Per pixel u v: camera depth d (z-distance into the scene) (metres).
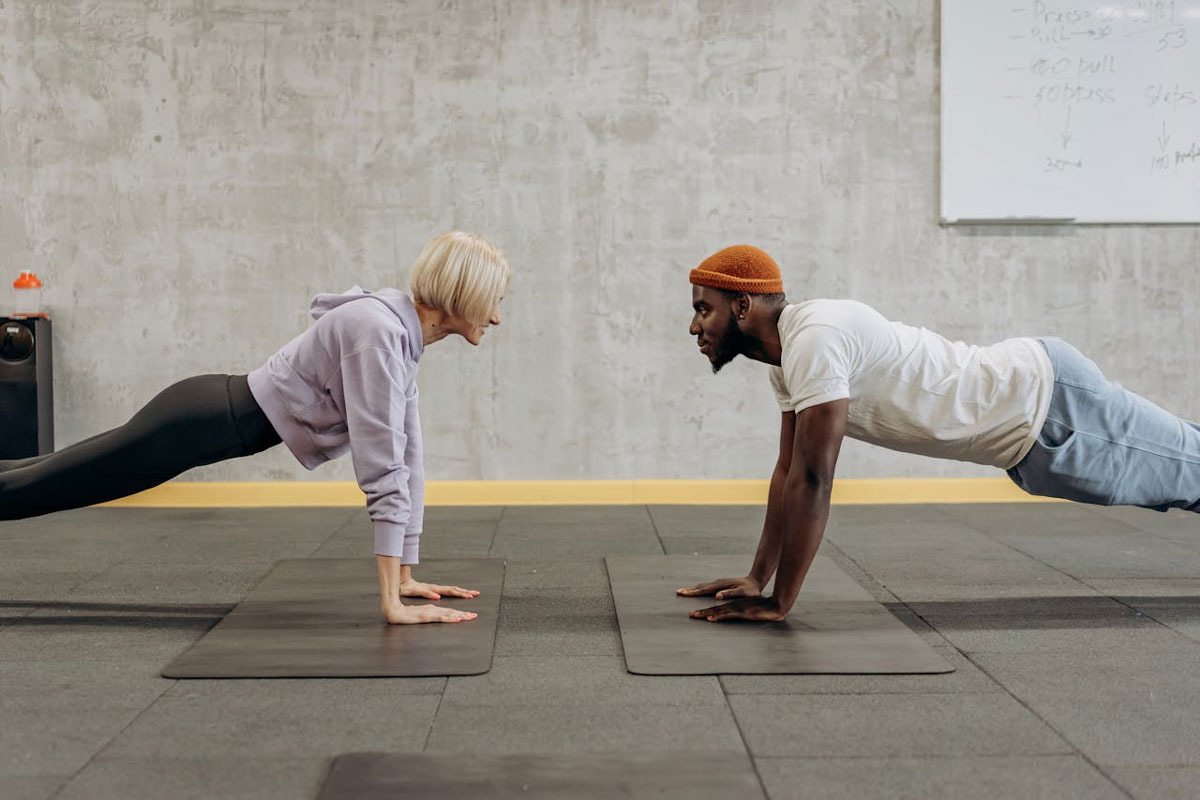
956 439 2.63
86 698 2.08
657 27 4.95
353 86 4.93
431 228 4.98
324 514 4.50
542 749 1.81
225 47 4.91
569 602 2.90
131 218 4.95
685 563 3.38
